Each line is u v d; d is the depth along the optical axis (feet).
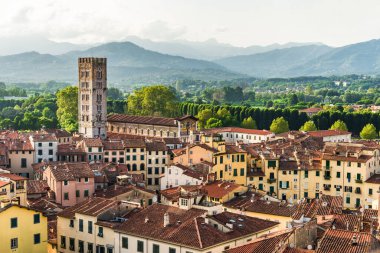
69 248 492.54
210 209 477.36
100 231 466.29
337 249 327.67
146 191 638.12
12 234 426.10
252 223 456.45
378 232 400.47
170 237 415.64
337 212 524.11
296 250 343.26
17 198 487.20
